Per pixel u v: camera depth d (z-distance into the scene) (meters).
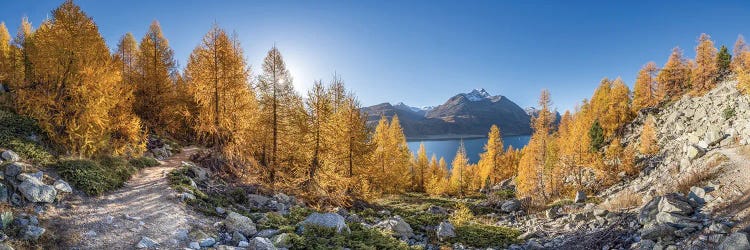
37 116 15.98
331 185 21.78
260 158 23.27
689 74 61.19
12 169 11.02
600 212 17.97
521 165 49.25
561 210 25.11
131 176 16.36
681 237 11.34
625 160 39.16
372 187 29.59
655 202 14.39
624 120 59.53
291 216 14.08
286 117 22.16
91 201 11.81
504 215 28.30
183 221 11.07
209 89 22.89
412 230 16.30
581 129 53.34
